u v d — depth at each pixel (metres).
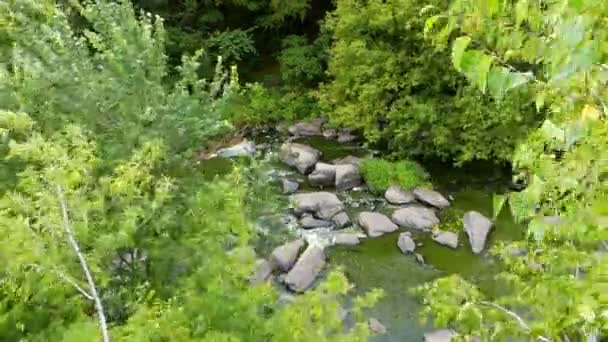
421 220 9.34
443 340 6.59
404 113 10.69
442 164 11.40
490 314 3.42
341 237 9.05
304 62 14.30
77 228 3.38
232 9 16.50
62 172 3.35
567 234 2.44
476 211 9.57
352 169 10.78
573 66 1.60
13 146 3.55
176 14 15.48
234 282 3.87
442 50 8.99
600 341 2.47
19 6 5.35
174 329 3.31
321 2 16.59
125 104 5.10
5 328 3.37
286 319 3.67
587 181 2.09
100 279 3.55
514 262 3.77
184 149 5.38
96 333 3.01
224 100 5.80
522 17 1.84
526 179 3.64
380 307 7.48
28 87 4.73
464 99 9.71
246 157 8.73
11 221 3.13
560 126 2.07
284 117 13.67
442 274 8.14
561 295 2.54
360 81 11.09
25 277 3.23
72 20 7.47
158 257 4.21
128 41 5.39
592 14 1.49
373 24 10.37
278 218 6.21
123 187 3.92
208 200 4.49
